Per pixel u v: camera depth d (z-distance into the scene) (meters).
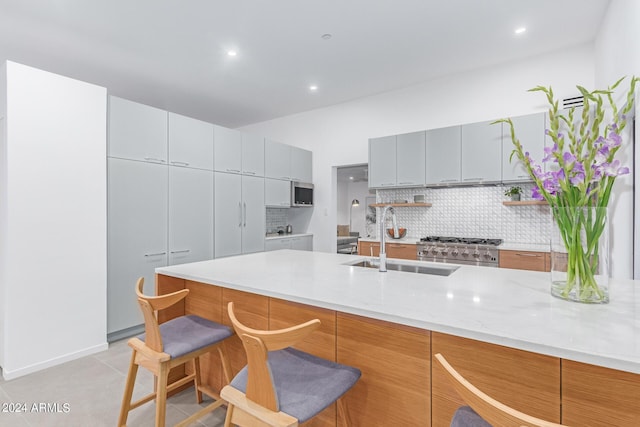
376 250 4.26
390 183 4.27
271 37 3.11
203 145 3.88
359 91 4.59
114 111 3.00
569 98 3.32
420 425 1.22
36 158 2.42
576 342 0.91
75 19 2.77
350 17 2.81
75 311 2.63
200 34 3.04
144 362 1.57
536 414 1.00
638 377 0.86
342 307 1.29
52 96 2.51
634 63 2.11
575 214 1.28
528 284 1.61
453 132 3.81
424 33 3.07
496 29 3.02
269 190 4.80
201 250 3.83
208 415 1.87
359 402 1.38
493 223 3.89
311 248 5.54
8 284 2.29
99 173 2.80
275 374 1.23
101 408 1.95
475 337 1.01
